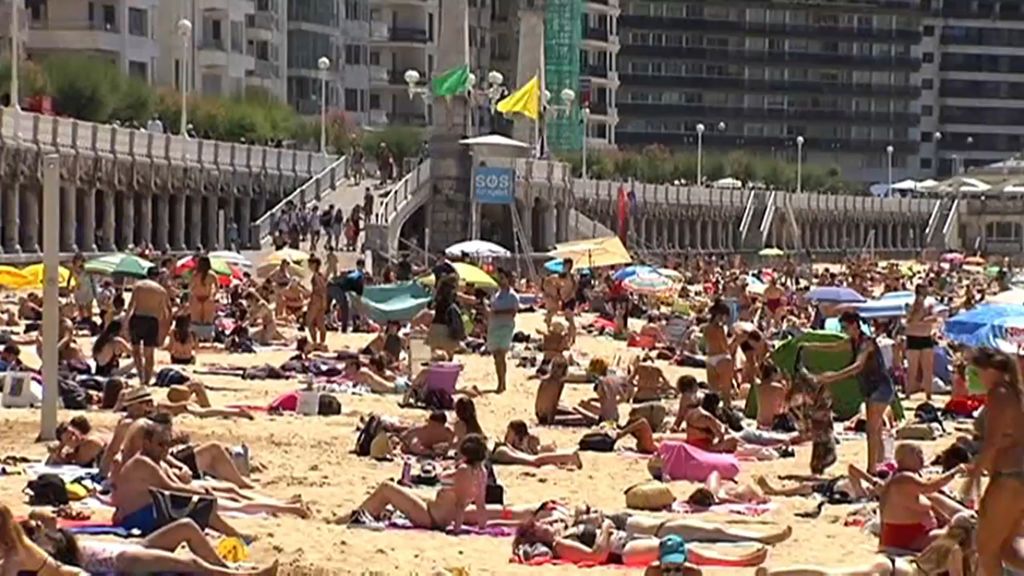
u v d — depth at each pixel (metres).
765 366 39.62
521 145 104.81
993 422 18.45
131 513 23.94
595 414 40.12
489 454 32.59
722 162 198.75
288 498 27.95
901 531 24.59
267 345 57.25
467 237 103.81
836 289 67.31
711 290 91.44
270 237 99.44
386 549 24.41
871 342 32.69
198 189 100.50
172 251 96.06
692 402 36.84
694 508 28.58
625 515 25.91
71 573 20.17
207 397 39.62
